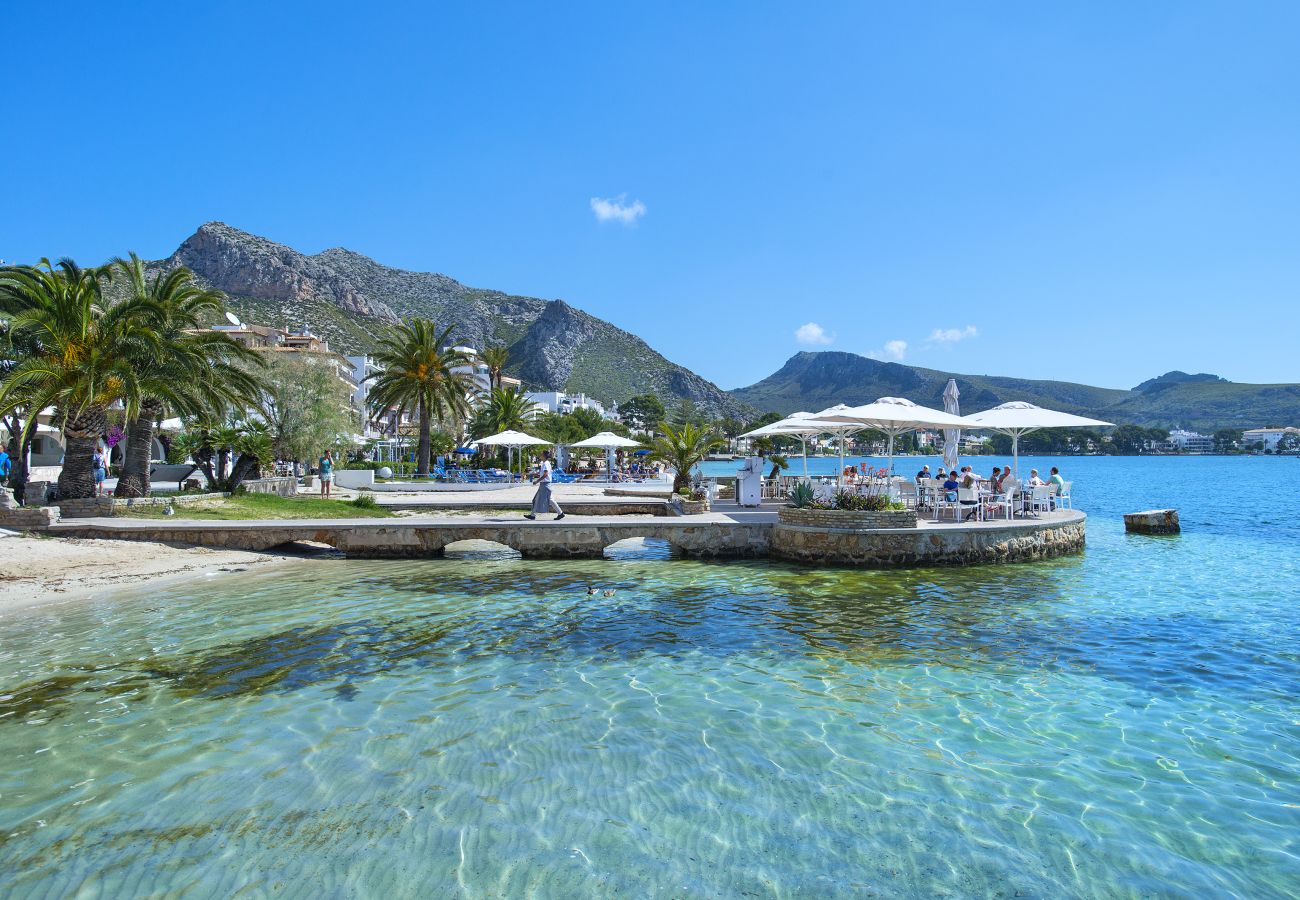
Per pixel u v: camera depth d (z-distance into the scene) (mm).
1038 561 17094
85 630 10695
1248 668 8781
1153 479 72562
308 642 10070
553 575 15578
